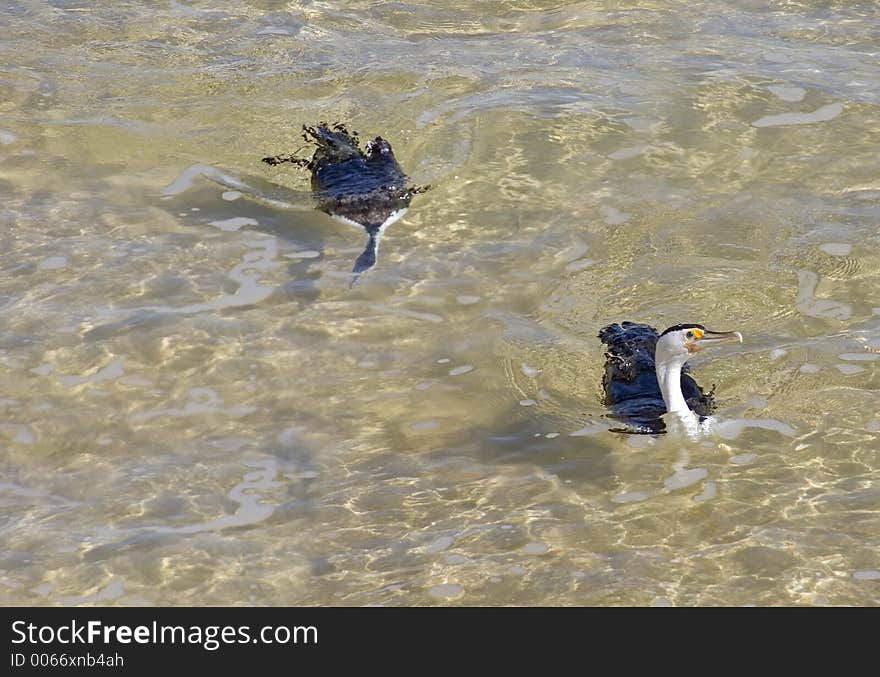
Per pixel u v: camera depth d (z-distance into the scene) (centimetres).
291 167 1688
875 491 1103
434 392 1252
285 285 1428
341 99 1847
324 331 1345
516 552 1048
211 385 1261
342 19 2086
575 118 1778
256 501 1109
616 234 1521
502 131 1756
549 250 1493
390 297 1407
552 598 1000
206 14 2094
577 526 1077
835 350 1292
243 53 1969
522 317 1369
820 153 1678
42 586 1016
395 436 1192
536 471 1145
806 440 1171
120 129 1764
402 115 1805
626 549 1050
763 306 1375
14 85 1859
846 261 1448
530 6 2133
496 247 1503
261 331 1345
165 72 1914
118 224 1542
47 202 1584
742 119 1762
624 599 996
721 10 2092
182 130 1769
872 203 1563
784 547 1045
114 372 1276
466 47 1994
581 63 1933
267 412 1224
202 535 1069
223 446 1176
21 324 1345
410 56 1962
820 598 993
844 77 1859
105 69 1917
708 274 1435
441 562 1038
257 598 1005
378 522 1084
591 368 1288
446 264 1470
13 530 1073
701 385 1252
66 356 1297
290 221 1559
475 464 1155
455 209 1582
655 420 1190
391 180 1605
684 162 1670
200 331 1341
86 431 1195
